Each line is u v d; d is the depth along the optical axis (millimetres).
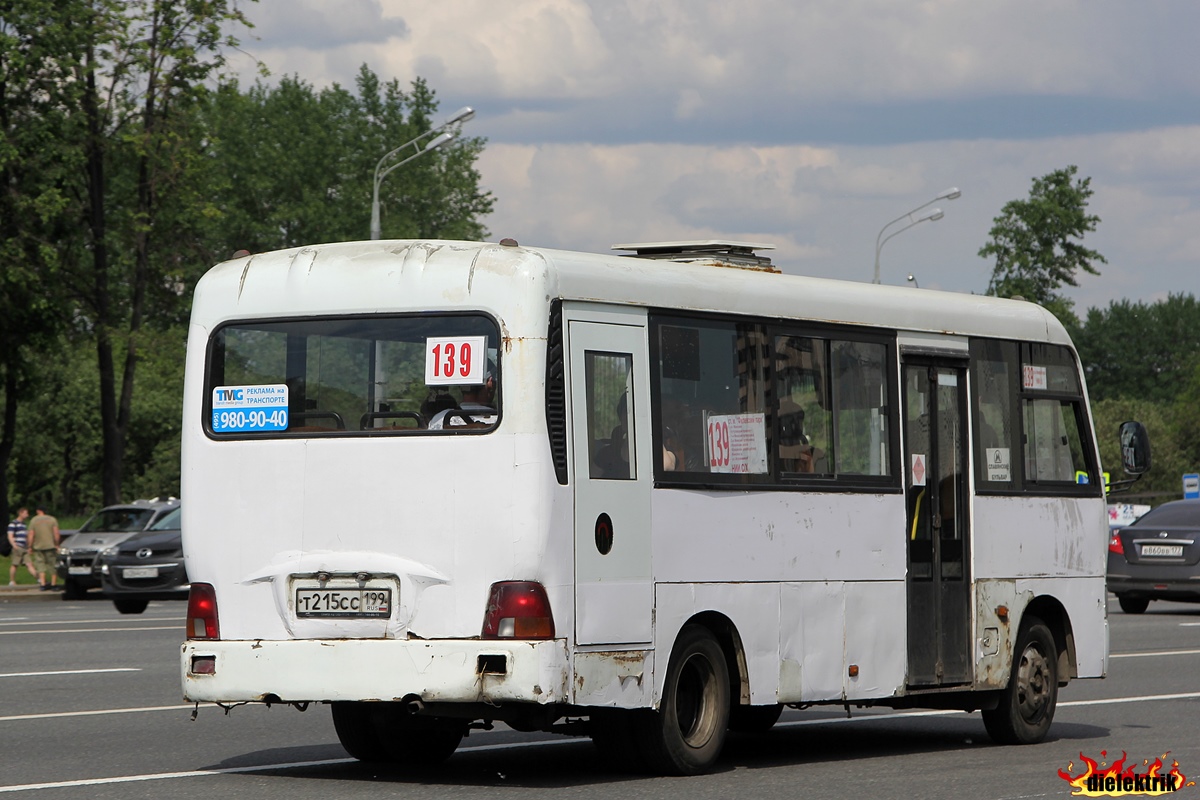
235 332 14102
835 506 15477
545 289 13195
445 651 12938
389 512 13305
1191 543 37406
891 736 17781
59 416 125000
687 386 14289
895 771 14672
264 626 13648
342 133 119375
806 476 15281
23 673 22844
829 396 15625
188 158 60219
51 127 58094
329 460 13539
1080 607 18141
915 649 16203
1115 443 163625
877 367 16141
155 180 60219
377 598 13281
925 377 16656
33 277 58531
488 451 13055
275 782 13453
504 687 12789
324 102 120438
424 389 13359
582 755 15617
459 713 13172
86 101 59219
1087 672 18156
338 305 13703
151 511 48344
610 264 13883
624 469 13656
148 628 32344
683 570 14047
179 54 58906
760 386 14945
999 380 17531
